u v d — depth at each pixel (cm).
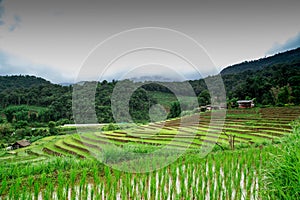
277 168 550
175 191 778
